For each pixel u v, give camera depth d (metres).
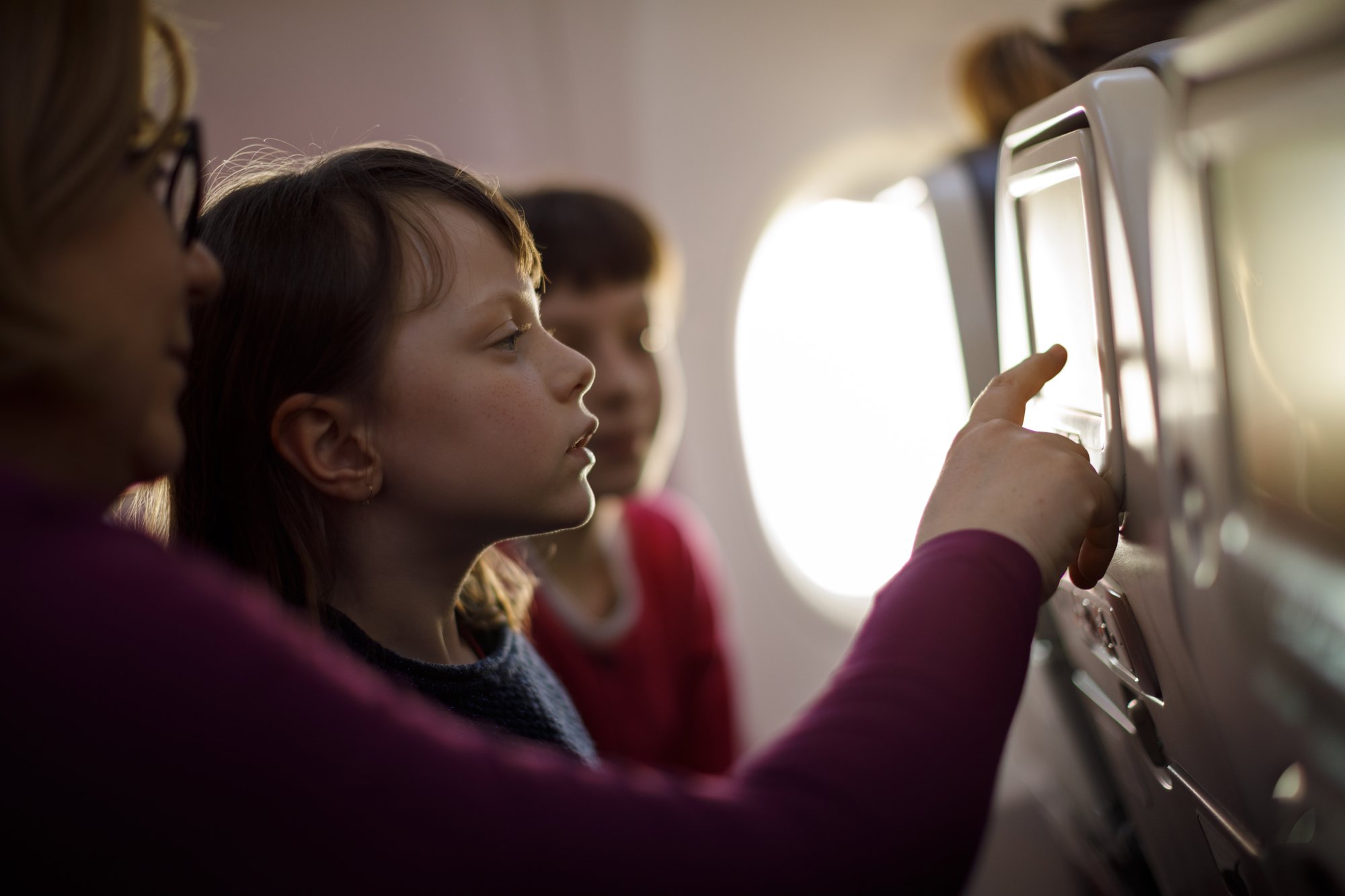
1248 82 0.34
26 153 0.28
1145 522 0.42
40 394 0.29
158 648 0.25
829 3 1.57
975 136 1.03
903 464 1.58
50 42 0.29
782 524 1.70
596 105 1.69
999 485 0.39
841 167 1.60
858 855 0.29
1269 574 0.36
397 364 0.48
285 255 0.49
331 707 0.26
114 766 0.24
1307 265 0.33
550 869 0.26
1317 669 0.34
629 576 1.18
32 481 0.27
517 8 1.67
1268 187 0.34
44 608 0.24
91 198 0.29
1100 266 0.43
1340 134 0.31
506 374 0.48
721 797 0.30
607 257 1.09
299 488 0.50
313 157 0.60
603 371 1.11
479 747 0.28
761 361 1.68
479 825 0.26
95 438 0.31
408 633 0.51
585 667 1.09
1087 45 0.87
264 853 0.25
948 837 0.30
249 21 1.64
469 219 0.50
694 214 1.67
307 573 0.49
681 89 1.64
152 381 0.32
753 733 1.73
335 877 0.25
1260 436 0.36
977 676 0.32
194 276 0.37
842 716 0.32
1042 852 0.99
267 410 0.50
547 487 0.49
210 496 0.52
